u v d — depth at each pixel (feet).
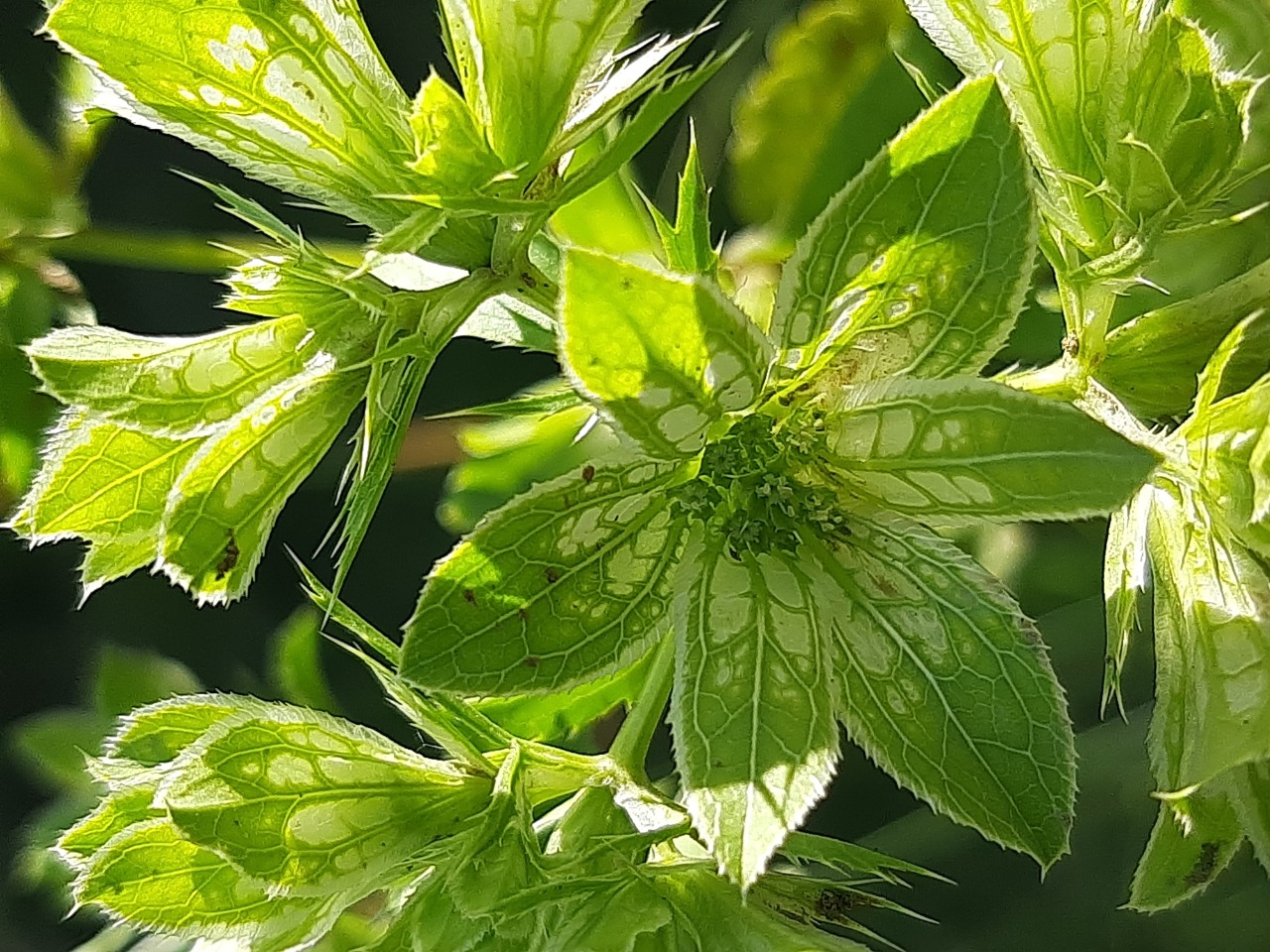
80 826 0.30
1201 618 0.29
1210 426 0.28
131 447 0.30
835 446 0.29
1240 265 0.36
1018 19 0.29
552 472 0.47
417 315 0.30
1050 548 0.45
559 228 0.44
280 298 0.30
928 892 0.44
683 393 0.26
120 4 0.27
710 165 0.52
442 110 0.28
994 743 0.28
